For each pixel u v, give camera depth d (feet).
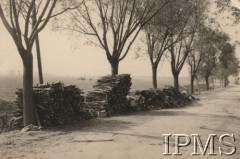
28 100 52.01
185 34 126.52
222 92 214.48
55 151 36.09
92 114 67.72
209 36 155.53
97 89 72.84
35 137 44.29
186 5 119.96
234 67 287.28
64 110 57.00
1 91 160.56
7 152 35.53
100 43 94.58
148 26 118.52
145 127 53.98
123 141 41.83
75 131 49.52
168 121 62.23
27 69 52.08
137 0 97.30
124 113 76.48
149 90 92.53
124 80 77.56
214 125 57.93
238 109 91.91
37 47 72.84
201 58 204.44
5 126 58.59
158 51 135.44
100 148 37.65
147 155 34.58
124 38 93.56
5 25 51.06
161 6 101.09
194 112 81.56
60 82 56.75
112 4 93.56
